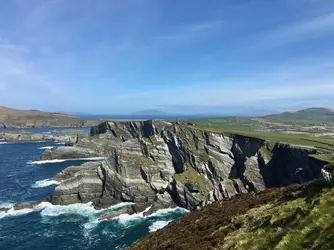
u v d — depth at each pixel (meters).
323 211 20.28
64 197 87.31
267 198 33.50
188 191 86.25
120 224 73.25
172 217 78.44
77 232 68.25
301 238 18.72
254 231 23.70
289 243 18.81
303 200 25.06
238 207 33.66
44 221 74.56
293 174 77.94
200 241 26.48
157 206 84.56
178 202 87.44
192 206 84.50
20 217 76.88
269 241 20.61
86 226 71.75
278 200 29.97
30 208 83.19
